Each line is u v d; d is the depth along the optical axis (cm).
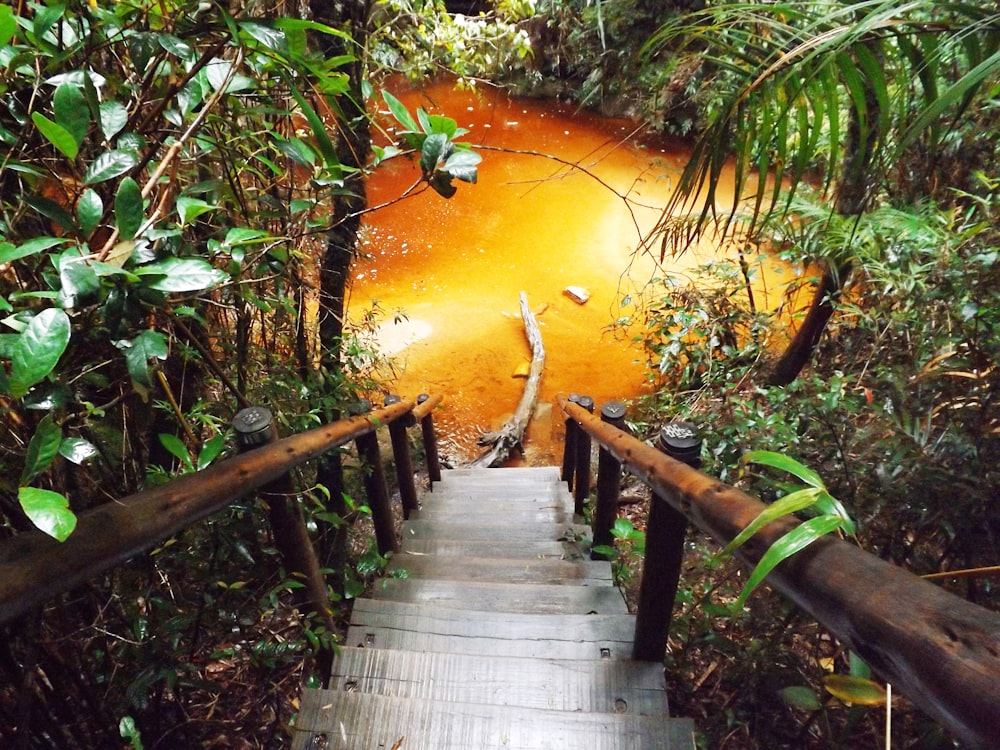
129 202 81
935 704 47
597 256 890
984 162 265
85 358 109
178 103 109
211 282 83
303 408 254
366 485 283
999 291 179
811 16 112
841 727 166
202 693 184
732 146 124
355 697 164
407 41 319
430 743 155
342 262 282
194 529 160
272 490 157
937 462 164
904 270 251
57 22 99
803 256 336
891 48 112
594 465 507
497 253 908
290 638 203
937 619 49
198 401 197
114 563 85
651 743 153
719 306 484
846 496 187
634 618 209
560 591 245
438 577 279
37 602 70
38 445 78
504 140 1114
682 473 123
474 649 205
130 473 149
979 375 170
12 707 126
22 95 102
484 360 735
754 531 68
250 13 191
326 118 205
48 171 101
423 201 1000
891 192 290
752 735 173
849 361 341
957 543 168
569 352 746
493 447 618
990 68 79
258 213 163
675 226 142
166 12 105
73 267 72
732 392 407
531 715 159
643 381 696
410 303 814
